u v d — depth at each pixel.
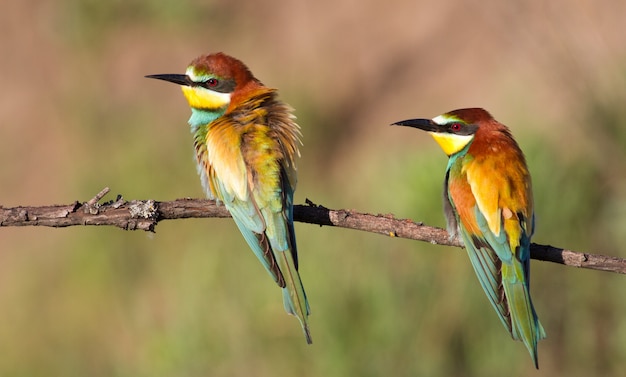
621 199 12.44
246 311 12.84
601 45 14.45
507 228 7.75
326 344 11.83
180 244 15.28
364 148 16.92
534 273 12.22
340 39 18.36
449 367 11.72
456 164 8.20
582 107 13.62
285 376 12.28
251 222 7.89
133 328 15.41
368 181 15.12
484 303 11.72
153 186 16.50
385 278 11.86
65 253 16.98
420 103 17.06
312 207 7.79
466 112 8.45
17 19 20.22
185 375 12.95
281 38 18.92
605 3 15.16
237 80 8.87
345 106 17.56
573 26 15.07
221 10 19.64
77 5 19.77
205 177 8.34
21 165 18.92
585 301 12.09
